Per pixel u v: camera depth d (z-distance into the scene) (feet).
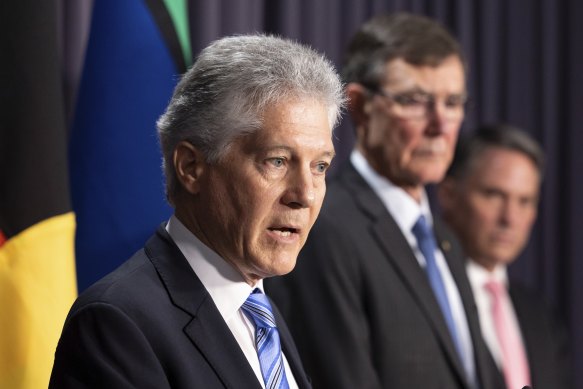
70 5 21.45
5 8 16.79
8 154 16.38
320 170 11.69
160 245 11.86
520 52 30.35
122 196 18.44
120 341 10.66
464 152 24.82
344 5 27.02
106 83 18.79
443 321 18.30
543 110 30.66
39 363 15.62
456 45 19.81
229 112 11.32
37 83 16.70
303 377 12.84
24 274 15.92
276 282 17.94
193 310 11.38
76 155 18.62
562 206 30.96
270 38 11.74
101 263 18.24
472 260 24.49
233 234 11.53
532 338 24.25
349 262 17.87
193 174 11.66
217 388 11.12
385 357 17.60
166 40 19.26
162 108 18.88
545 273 30.60
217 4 23.67
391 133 19.34
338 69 26.73
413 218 19.45
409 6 28.40
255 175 11.34
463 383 18.10
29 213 16.22
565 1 31.01
